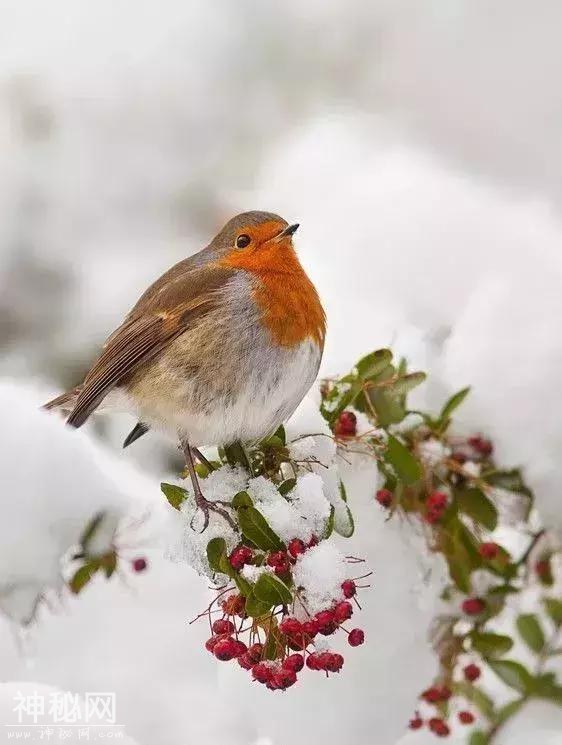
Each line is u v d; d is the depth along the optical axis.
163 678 3.28
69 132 3.70
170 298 3.29
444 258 3.36
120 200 3.63
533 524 3.31
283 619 3.19
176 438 3.29
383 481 3.26
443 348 3.33
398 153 3.51
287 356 3.28
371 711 3.26
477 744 3.30
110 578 3.28
